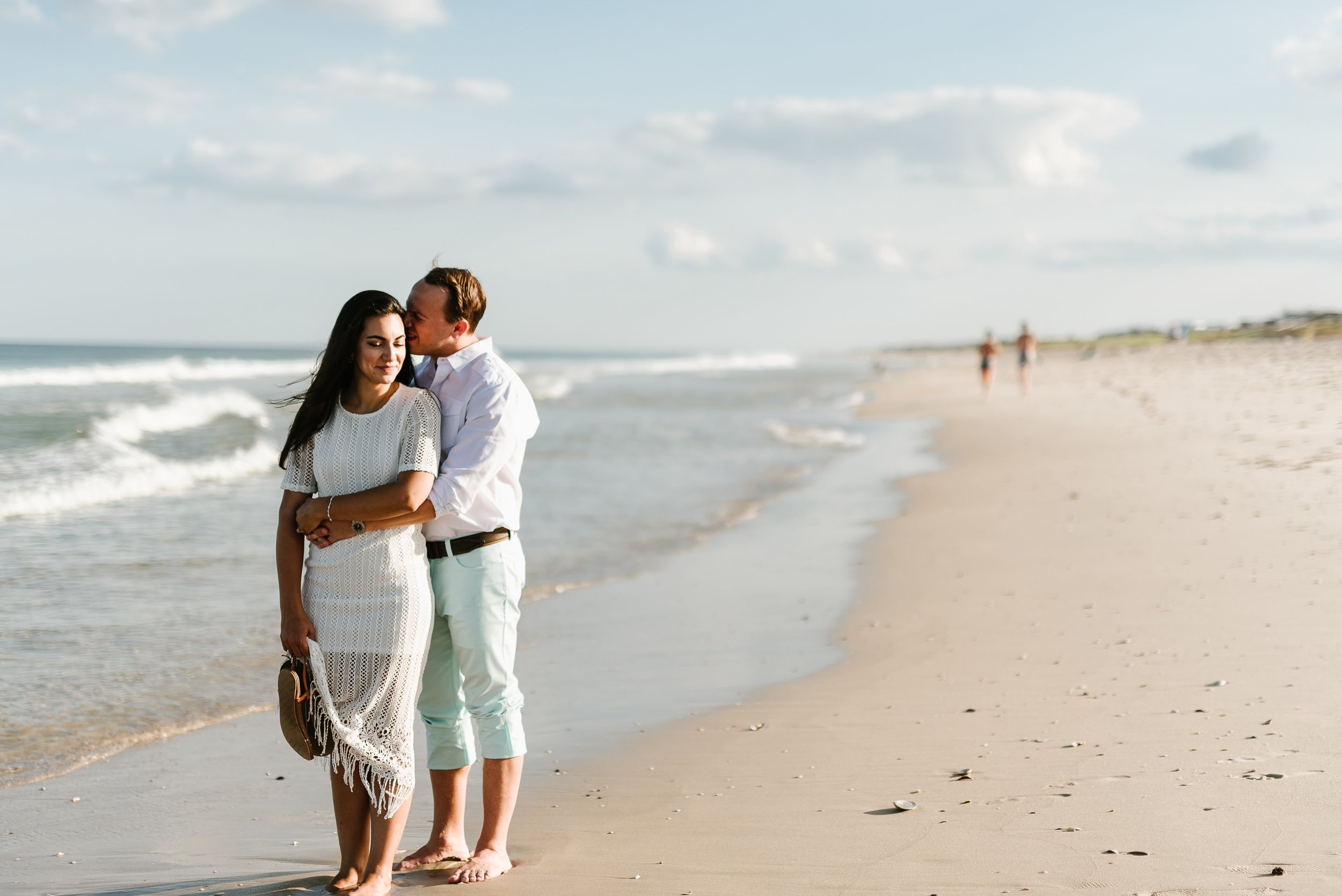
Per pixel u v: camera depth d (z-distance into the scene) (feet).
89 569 26.32
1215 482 34.65
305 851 11.19
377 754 9.52
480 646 10.24
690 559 29.27
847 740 14.10
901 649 18.93
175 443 54.34
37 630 20.81
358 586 9.54
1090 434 53.72
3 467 43.04
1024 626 19.74
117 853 11.23
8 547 28.94
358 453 9.60
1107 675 16.06
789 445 60.70
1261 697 14.25
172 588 24.48
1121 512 31.12
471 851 10.91
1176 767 11.87
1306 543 24.45
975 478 42.45
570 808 12.12
